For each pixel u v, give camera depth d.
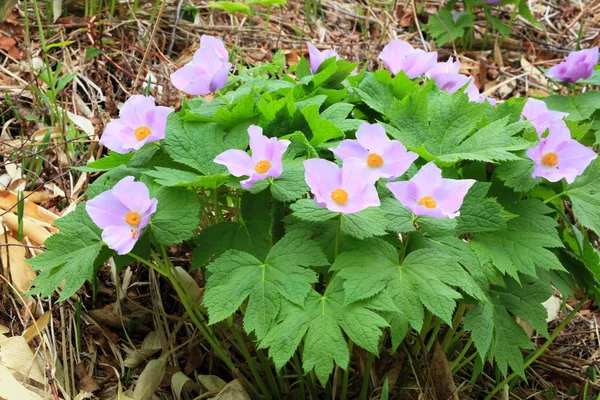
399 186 0.74
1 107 1.17
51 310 0.92
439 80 0.96
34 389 0.86
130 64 1.29
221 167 0.83
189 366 0.94
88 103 1.23
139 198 0.76
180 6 1.44
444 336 0.96
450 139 0.84
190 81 0.87
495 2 1.57
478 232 0.81
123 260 0.84
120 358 0.94
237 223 0.82
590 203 0.85
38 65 1.25
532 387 1.00
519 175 0.83
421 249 0.76
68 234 0.80
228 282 0.75
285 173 0.79
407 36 1.63
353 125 0.85
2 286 0.94
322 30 1.58
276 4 1.47
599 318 1.12
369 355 0.85
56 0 1.34
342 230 0.75
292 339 0.73
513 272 0.79
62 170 1.11
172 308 0.99
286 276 0.75
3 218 0.99
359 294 0.73
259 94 0.90
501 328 0.83
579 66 1.11
